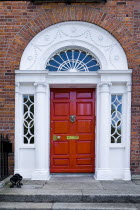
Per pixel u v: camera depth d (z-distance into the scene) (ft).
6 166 16.76
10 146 16.39
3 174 16.61
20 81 17.03
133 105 16.89
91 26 17.03
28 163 17.28
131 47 16.90
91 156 18.25
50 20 16.94
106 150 16.67
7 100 17.06
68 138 18.31
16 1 16.98
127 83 16.88
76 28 17.10
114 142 17.43
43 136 16.92
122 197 13.52
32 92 17.40
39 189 14.46
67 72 16.98
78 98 18.39
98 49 17.07
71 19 16.88
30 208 12.86
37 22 16.99
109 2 16.87
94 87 18.11
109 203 13.50
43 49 17.15
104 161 16.66
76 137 18.28
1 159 16.60
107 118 16.72
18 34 17.04
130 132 16.94
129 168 16.88
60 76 17.15
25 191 14.07
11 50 17.04
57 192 13.88
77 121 18.33
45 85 16.98
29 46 17.13
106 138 16.67
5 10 17.02
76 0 16.66
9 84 17.06
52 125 18.33
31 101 17.54
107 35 17.07
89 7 16.85
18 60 17.06
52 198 13.60
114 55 17.08
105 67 17.07
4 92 17.07
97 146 17.15
